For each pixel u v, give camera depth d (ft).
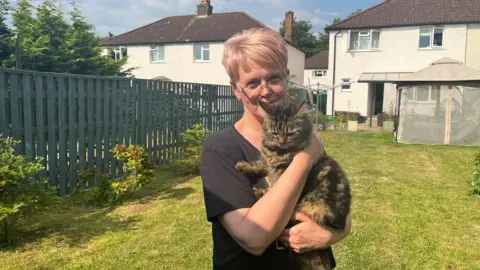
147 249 13.33
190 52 80.53
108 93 22.66
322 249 5.75
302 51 94.84
